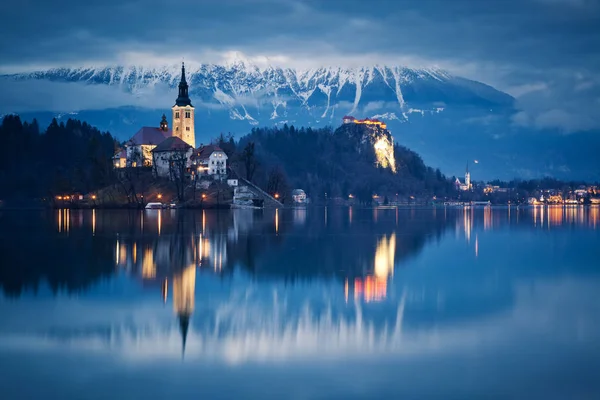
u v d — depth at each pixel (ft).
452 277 381.40
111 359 224.33
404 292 333.83
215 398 191.83
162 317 279.08
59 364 219.20
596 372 211.00
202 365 218.59
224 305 301.63
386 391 196.54
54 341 243.81
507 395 193.67
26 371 212.84
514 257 478.18
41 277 372.38
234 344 240.94
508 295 326.65
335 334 253.44
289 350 233.76
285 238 613.11
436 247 546.26
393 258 466.29
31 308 293.64
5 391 196.54
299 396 192.95
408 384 201.57
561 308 295.28
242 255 474.08
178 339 247.09
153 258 454.40
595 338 246.68
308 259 456.45
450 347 236.63
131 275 381.19
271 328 262.26
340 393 195.21
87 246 525.75
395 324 268.21
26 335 251.39
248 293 329.72
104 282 357.20
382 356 226.99
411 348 235.40
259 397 192.24
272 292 333.21
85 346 238.07
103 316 279.90
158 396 193.36
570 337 247.50
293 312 288.51
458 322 270.46
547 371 211.61
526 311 289.74
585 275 388.78
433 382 203.10
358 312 288.51
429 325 265.54
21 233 646.74
